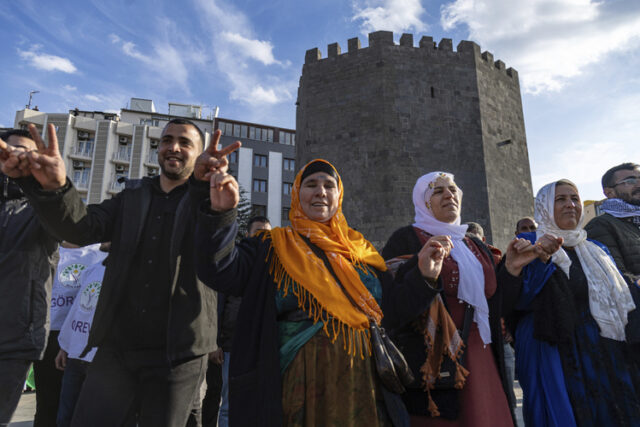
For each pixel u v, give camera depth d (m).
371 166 19.44
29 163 1.54
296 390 1.56
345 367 1.62
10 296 2.32
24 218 2.46
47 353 3.51
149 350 1.93
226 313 3.82
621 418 2.14
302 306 1.70
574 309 2.32
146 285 1.99
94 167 35.06
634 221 3.04
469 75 21.33
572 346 2.26
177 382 1.90
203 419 3.85
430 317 2.12
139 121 41.62
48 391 3.43
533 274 2.37
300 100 23.28
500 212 20.19
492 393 2.09
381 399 1.72
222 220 1.53
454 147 20.09
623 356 2.30
